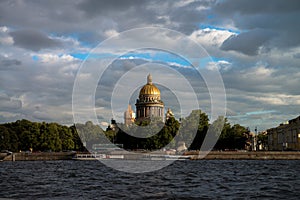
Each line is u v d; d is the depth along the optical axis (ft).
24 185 211.20
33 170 338.13
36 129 644.69
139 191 181.06
